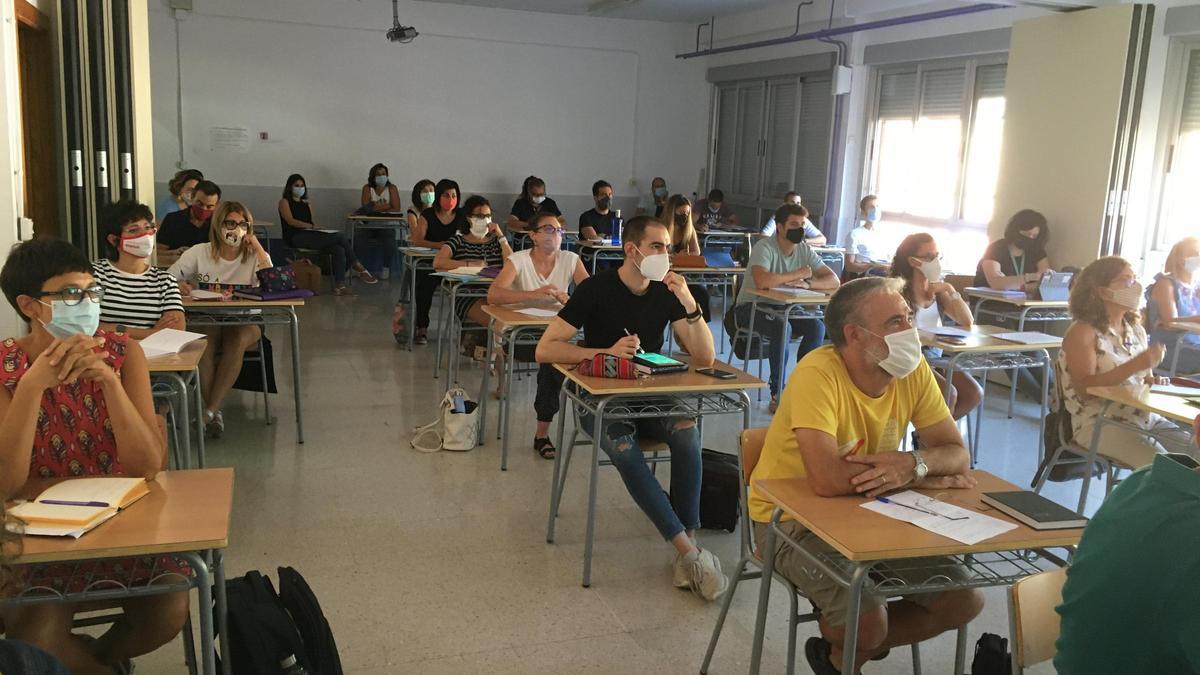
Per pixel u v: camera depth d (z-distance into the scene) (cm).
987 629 273
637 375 290
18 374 188
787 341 507
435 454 414
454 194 663
